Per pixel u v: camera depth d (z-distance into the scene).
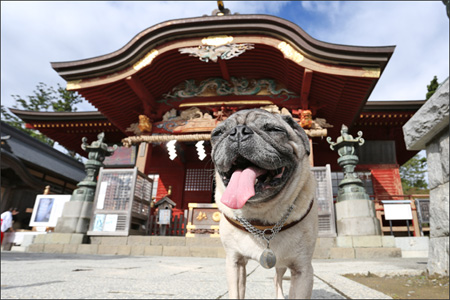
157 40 12.59
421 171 34.06
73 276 3.91
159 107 14.80
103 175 11.28
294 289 2.13
